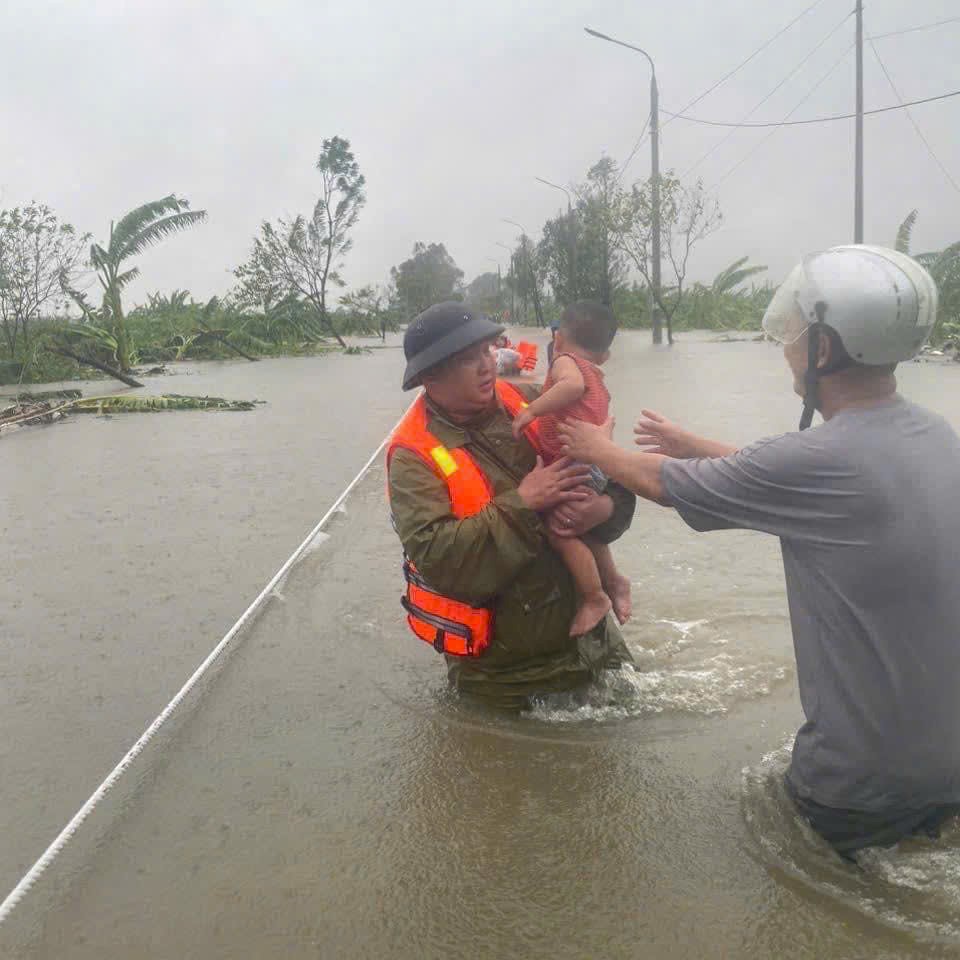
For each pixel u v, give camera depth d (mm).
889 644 2193
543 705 3322
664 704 3355
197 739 3215
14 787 2955
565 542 3131
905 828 2359
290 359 31047
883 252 2248
